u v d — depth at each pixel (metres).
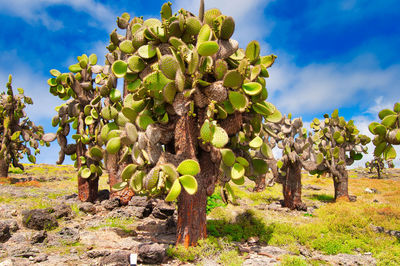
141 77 7.21
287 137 14.74
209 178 6.91
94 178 11.87
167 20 6.46
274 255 6.64
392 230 9.17
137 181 6.55
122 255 5.47
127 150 7.34
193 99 6.45
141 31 7.07
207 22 7.01
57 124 13.38
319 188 22.70
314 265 6.18
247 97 6.65
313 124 19.06
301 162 13.62
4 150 17.95
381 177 34.12
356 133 17.02
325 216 10.77
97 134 11.35
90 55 13.52
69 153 13.26
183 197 6.58
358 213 11.52
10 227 6.98
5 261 5.04
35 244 6.31
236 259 5.98
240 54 7.44
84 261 5.57
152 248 5.73
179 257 5.96
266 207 13.47
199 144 6.73
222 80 6.36
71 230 7.06
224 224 9.31
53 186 16.28
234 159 6.69
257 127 7.68
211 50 5.88
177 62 5.83
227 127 7.04
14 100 19.34
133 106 7.28
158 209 10.18
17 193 11.76
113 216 9.61
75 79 12.27
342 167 16.45
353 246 7.68
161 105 6.84
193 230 6.45
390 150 8.58
